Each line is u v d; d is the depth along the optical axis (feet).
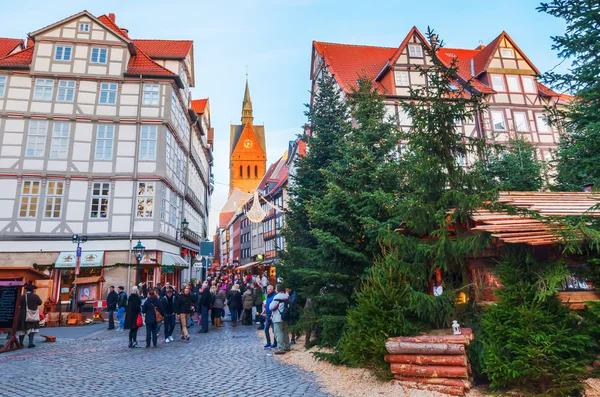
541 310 17.85
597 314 17.58
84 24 81.51
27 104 77.30
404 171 30.66
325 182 46.88
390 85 87.86
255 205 67.72
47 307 58.03
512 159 62.28
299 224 47.57
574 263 20.08
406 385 19.71
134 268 74.64
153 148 79.77
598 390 16.78
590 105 27.32
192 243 114.21
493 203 21.83
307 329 30.99
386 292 22.43
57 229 74.33
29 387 22.48
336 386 21.45
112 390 21.50
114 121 79.30
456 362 18.52
